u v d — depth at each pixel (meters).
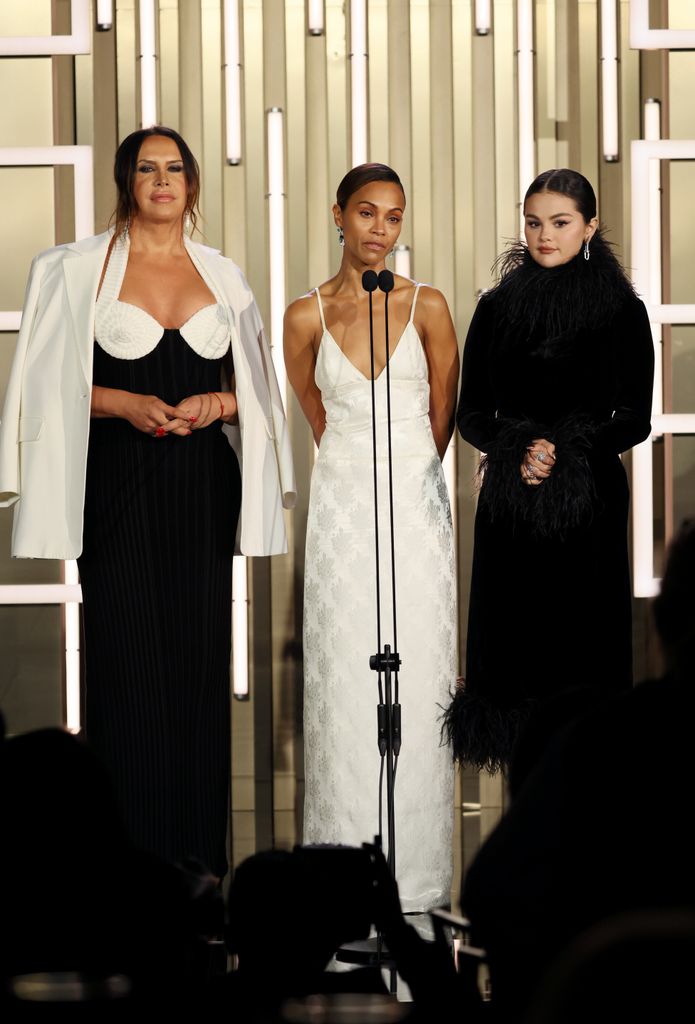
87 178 17.45
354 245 14.63
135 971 7.54
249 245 23.09
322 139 20.91
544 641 14.11
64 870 7.51
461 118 22.80
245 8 22.62
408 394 14.74
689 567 7.39
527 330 14.13
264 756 20.72
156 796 13.80
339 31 22.52
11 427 13.70
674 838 6.87
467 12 22.42
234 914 8.98
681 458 18.05
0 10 18.41
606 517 14.07
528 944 7.11
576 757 7.17
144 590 13.79
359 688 14.53
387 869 9.17
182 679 13.90
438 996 8.30
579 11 22.02
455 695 14.50
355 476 14.65
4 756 7.64
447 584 14.83
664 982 5.56
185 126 20.48
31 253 18.02
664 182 18.08
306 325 14.91
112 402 13.57
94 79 19.77
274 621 21.09
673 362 18.53
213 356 13.91
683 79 19.16
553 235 14.01
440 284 21.33
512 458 13.80
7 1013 6.97
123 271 13.79
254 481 14.06
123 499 13.76
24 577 18.38
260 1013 8.59
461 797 20.27
